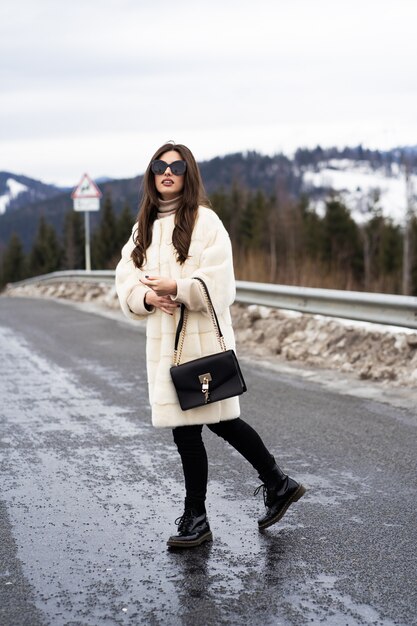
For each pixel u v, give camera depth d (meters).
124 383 8.05
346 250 70.56
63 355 10.02
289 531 3.90
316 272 15.44
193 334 3.74
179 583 3.32
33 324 13.77
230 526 3.99
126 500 4.43
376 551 3.62
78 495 4.54
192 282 3.63
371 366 7.95
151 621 2.99
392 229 66.69
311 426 5.99
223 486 4.62
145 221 3.85
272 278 15.58
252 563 3.52
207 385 3.69
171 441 5.73
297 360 9.01
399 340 8.05
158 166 3.76
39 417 6.57
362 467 4.93
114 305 16.83
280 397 7.08
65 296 20.53
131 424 6.28
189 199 3.78
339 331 8.96
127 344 10.98
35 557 3.64
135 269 3.85
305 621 2.96
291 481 3.92
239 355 9.54
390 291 28.36
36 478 4.88
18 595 3.24
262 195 93.38
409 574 3.36
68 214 115.56
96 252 106.88
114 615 3.04
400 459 5.08
